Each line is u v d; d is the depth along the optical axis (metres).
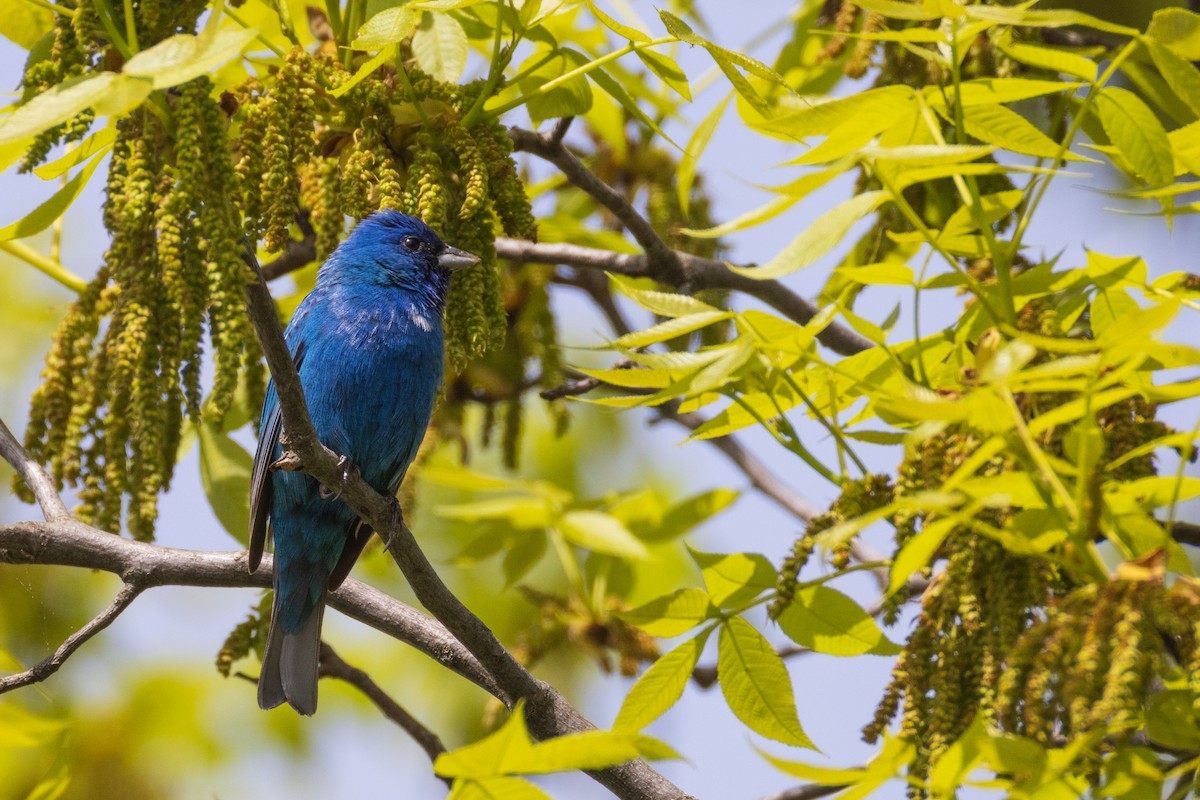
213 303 7.02
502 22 9.16
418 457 12.69
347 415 11.87
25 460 9.73
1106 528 6.06
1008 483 6.00
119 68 7.09
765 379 7.18
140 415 7.51
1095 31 11.91
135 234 7.37
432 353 12.01
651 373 7.12
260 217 7.96
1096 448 5.91
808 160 7.60
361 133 8.68
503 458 12.80
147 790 14.45
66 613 15.02
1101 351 5.69
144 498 7.65
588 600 12.62
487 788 5.54
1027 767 5.45
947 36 7.55
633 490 15.73
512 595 15.12
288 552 11.43
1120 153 7.36
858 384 6.80
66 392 8.77
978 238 7.35
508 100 10.55
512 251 12.42
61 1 8.36
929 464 6.67
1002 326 6.38
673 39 8.88
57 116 5.52
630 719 7.25
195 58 5.63
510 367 12.91
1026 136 7.58
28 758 11.85
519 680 9.10
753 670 7.29
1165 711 6.16
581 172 11.68
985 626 6.38
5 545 9.16
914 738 6.48
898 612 7.08
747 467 14.86
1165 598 5.38
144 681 15.03
